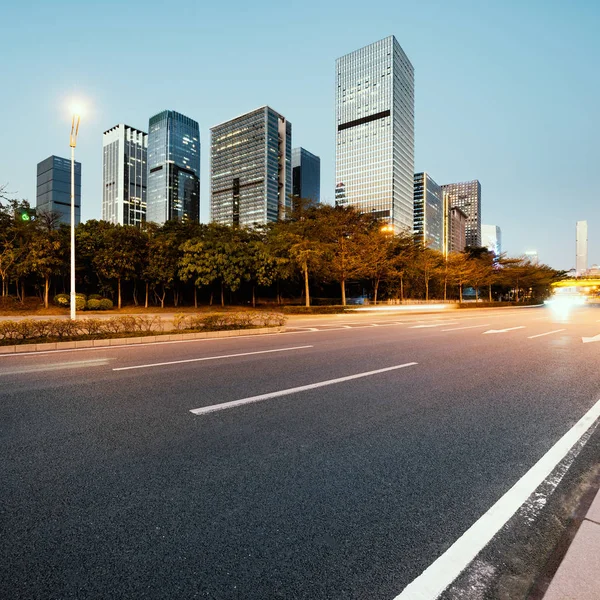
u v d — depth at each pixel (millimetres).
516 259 63875
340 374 6445
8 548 2100
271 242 35844
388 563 2014
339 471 3033
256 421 4141
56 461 3162
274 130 162500
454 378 6270
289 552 2090
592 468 3143
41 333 9766
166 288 34594
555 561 2035
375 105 138500
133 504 2539
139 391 5309
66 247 28781
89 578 1891
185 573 1930
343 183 145875
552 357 8359
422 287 52906
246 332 12789
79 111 15266
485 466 3152
